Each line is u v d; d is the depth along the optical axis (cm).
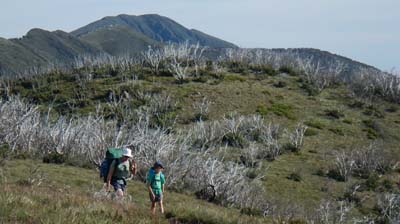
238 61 6372
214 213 1580
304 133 4475
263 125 4375
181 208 1595
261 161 3741
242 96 5209
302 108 5156
